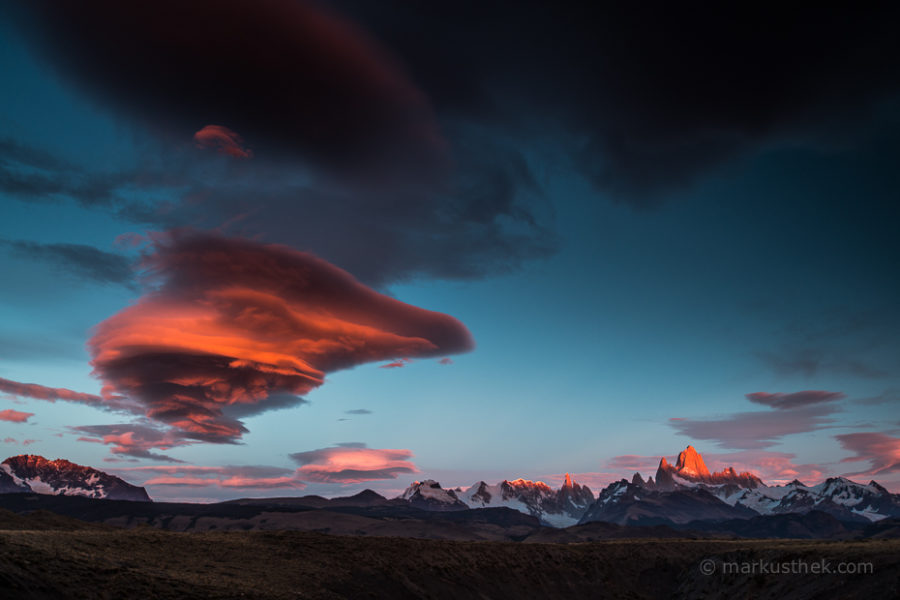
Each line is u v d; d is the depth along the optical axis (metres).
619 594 149.12
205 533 125.81
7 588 57.28
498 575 137.38
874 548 128.25
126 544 93.69
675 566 165.12
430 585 119.75
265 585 88.75
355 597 100.50
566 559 158.25
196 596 73.38
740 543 181.50
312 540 124.94
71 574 67.25
